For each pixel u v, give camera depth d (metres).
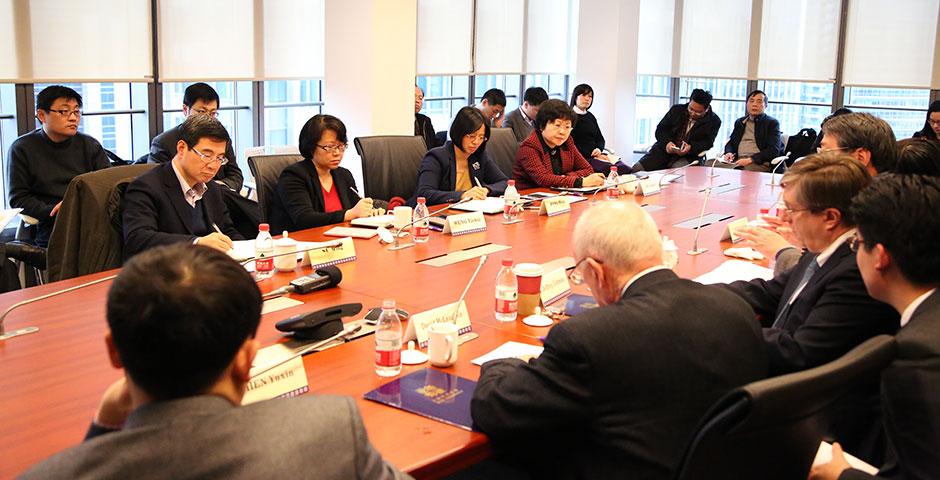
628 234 1.71
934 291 1.58
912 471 1.46
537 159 4.80
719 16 8.59
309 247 2.80
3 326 2.09
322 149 3.75
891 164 3.06
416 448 1.55
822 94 8.22
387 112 5.99
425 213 3.48
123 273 1.04
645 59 9.17
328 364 1.95
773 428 1.35
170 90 5.83
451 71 7.74
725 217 3.97
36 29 4.96
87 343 2.05
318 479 1.01
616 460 1.53
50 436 1.56
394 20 5.91
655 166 7.55
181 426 0.98
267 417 1.03
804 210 2.13
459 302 2.22
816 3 8.02
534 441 1.63
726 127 8.95
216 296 1.01
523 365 1.61
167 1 5.60
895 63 7.72
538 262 2.96
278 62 6.38
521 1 8.38
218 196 3.38
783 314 2.24
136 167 3.35
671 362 1.52
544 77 9.04
